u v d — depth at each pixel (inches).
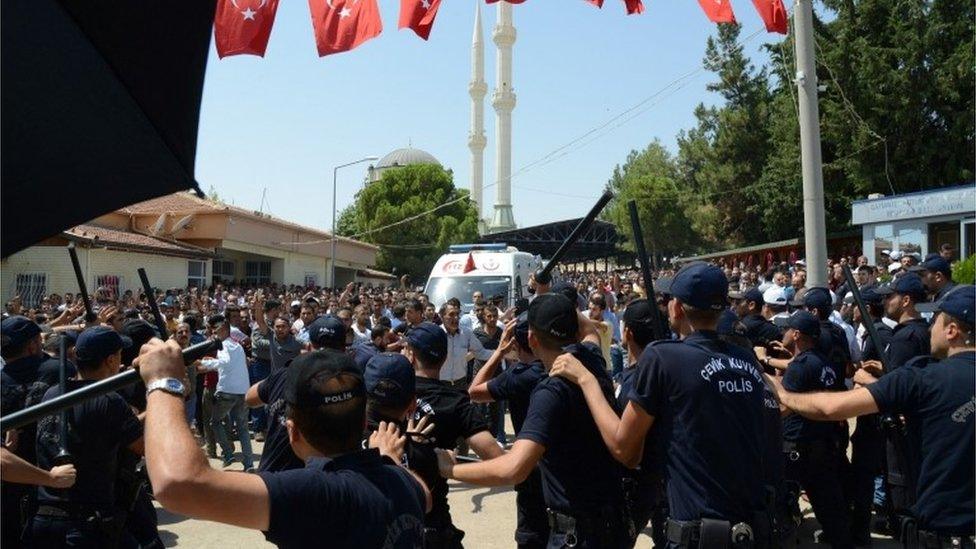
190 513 69.9
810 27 464.8
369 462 84.0
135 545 175.3
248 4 240.4
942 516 128.3
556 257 178.5
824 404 137.6
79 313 470.6
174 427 72.1
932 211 805.9
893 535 263.7
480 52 4055.1
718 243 1936.5
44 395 162.9
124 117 70.9
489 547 260.4
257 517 72.8
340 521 76.1
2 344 191.2
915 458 133.6
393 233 2130.9
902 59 1282.0
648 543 266.1
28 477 144.2
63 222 69.2
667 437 129.0
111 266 924.6
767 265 1369.3
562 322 147.9
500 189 3595.0
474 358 425.7
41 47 67.4
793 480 209.3
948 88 1247.5
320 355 84.7
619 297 662.5
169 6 70.3
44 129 68.1
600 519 139.7
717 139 1807.3
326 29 265.6
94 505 157.9
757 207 1663.4
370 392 138.3
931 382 130.1
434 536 145.3
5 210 67.2
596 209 174.4
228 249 1312.7
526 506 165.5
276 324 406.6
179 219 1157.1
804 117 467.2
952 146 1273.4
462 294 646.5
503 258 663.1
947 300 134.6
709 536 121.9
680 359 129.6
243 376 384.5
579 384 137.9
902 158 1301.7
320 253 1630.2
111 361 165.9
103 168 70.4
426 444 139.3
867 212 908.6
